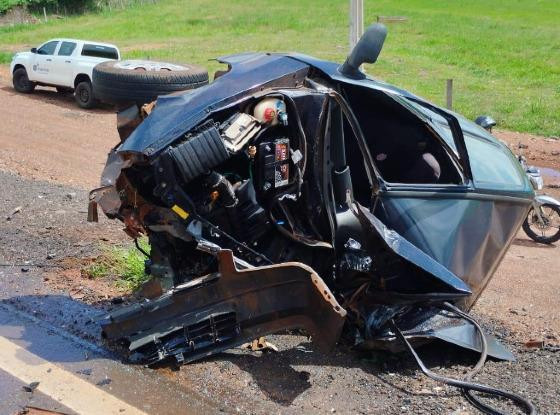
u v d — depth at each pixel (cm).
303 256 522
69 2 5116
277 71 525
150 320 485
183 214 473
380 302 528
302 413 440
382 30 541
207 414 431
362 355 527
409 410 449
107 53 2023
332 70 548
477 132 643
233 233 498
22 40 3766
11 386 454
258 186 502
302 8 4869
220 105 487
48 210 853
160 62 707
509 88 2272
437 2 5447
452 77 2431
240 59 566
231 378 475
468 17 4481
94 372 473
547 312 664
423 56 2861
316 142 507
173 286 505
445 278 507
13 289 615
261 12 4650
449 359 537
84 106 1947
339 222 520
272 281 464
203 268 509
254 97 499
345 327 536
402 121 578
